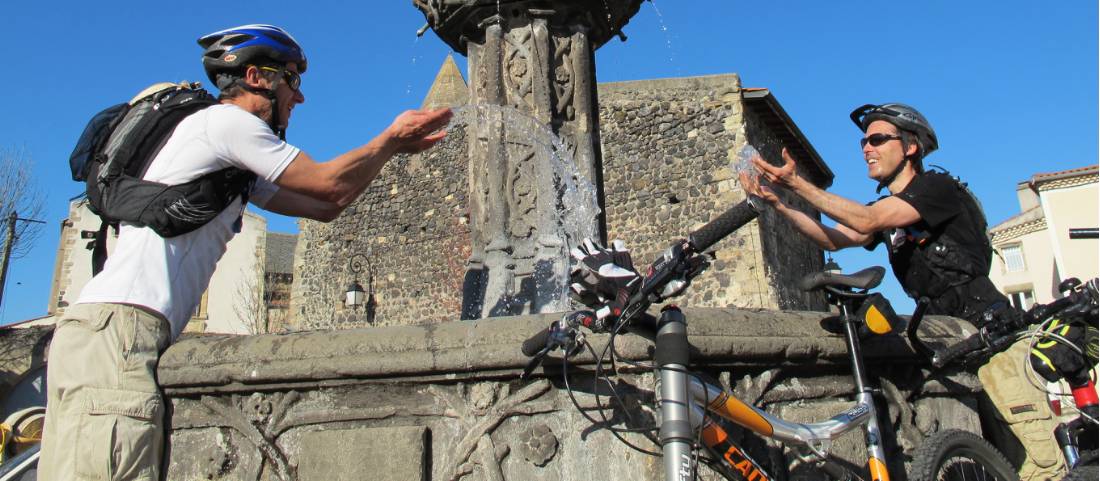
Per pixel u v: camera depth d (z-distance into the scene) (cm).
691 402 203
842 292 242
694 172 1387
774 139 1542
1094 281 228
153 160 219
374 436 240
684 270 194
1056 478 290
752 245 1282
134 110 228
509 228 400
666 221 1392
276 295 2811
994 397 306
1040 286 2980
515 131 412
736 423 222
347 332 253
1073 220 2403
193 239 222
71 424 203
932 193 254
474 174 416
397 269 1875
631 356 224
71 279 2392
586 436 229
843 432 229
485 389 238
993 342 237
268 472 246
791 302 1381
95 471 202
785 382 261
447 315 1753
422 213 1867
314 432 246
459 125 1842
